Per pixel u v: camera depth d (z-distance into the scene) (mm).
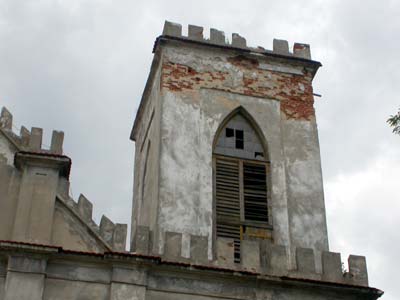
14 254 22562
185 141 28531
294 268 26047
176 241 24406
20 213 23516
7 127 25172
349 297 24484
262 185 28547
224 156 28859
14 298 21906
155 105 30750
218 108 29672
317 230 27703
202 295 23422
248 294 23750
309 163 29312
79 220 24125
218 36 31656
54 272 22797
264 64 31281
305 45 32406
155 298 23062
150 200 28703
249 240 24969
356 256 25516
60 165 24516
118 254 23141
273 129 29781
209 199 27469
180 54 30594
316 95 31391
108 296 22734
